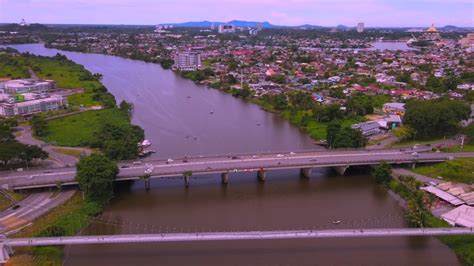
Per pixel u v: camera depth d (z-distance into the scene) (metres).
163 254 134.38
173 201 176.12
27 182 172.75
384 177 191.12
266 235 130.12
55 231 137.88
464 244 136.12
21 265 123.00
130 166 192.25
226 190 187.88
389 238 144.50
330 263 129.38
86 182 164.75
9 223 146.25
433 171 198.88
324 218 158.88
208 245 140.12
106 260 130.62
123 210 167.12
